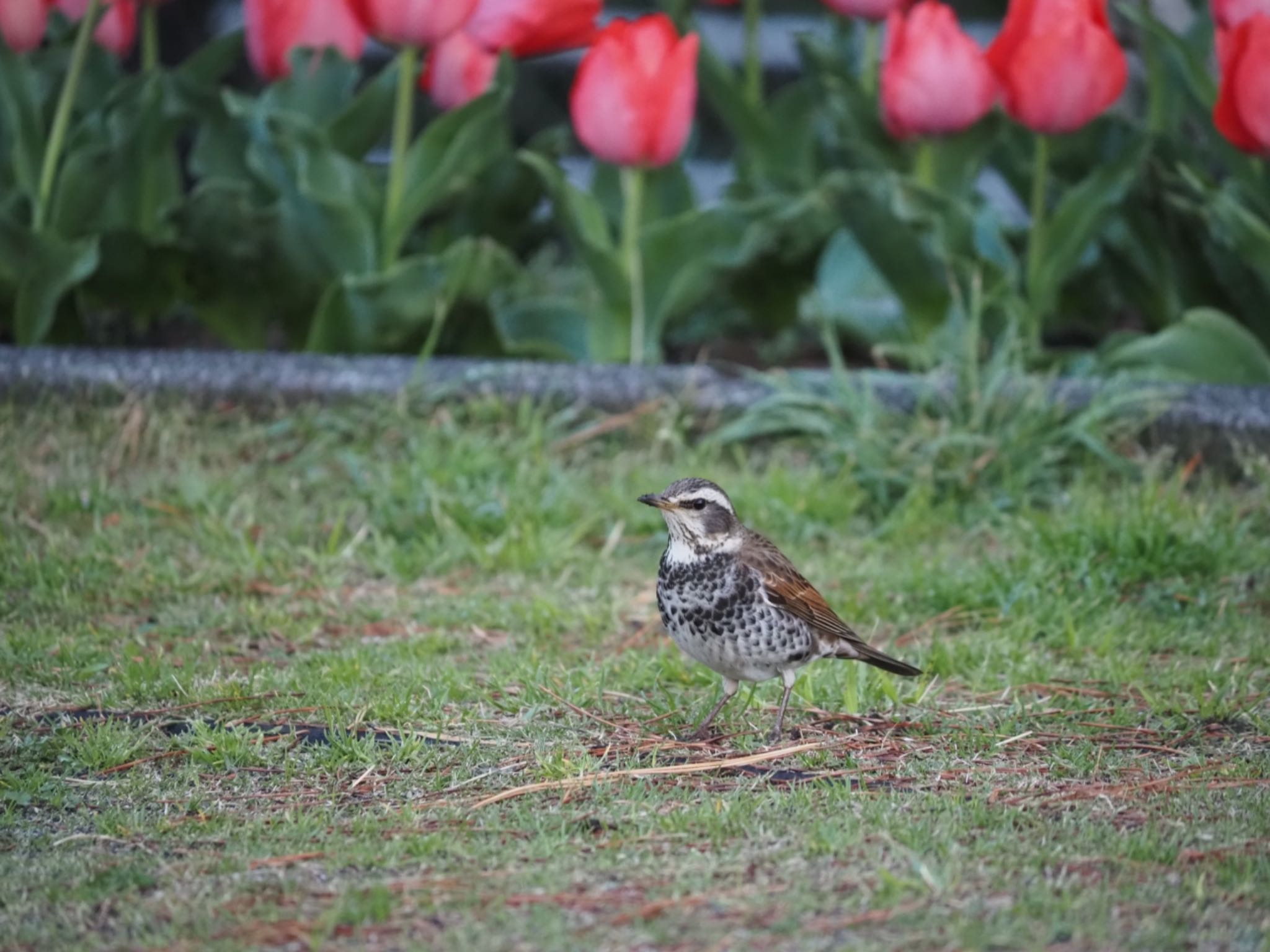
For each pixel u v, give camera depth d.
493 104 13.35
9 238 13.22
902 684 8.89
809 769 7.52
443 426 12.76
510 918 5.66
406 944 5.47
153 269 14.21
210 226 13.61
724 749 7.83
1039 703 8.48
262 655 9.33
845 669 9.05
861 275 15.48
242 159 14.69
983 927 5.50
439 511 11.52
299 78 13.90
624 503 11.83
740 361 15.37
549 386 13.02
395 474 12.11
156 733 7.89
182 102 14.39
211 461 12.47
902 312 14.21
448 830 6.62
